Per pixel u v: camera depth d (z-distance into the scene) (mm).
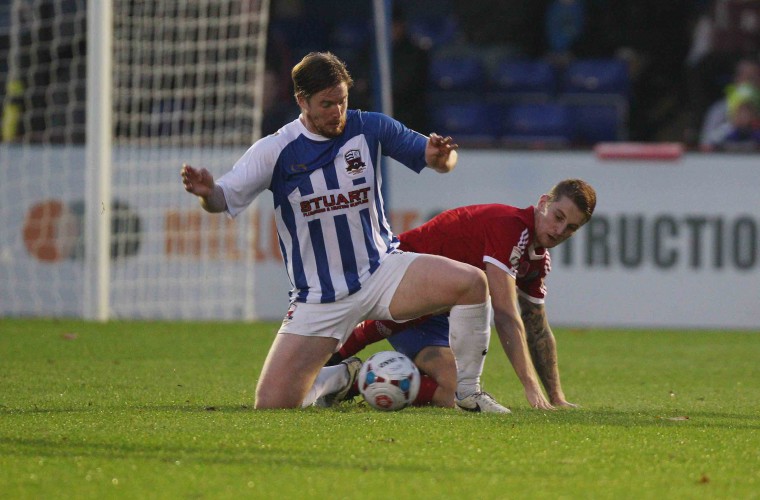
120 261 34938
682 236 35969
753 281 35969
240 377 21609
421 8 53312
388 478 11141
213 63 39875
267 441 13000
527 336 18266
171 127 37906
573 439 13414
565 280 36031
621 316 36031
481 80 44844
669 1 46844
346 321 17156
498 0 48844
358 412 16078
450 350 18094
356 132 16984
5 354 24406
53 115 37625
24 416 15102
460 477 11234
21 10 38594
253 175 16625
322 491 10609
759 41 46375
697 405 18641
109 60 31953
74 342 27047
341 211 16969
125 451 12383
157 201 35000
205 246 34969
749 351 29219
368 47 41312
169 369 22625
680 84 46688
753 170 35875
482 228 18000
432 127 43844
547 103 44469
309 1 52281
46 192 34938
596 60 45250
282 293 35531
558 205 16969
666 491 10828
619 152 35844
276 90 43250
